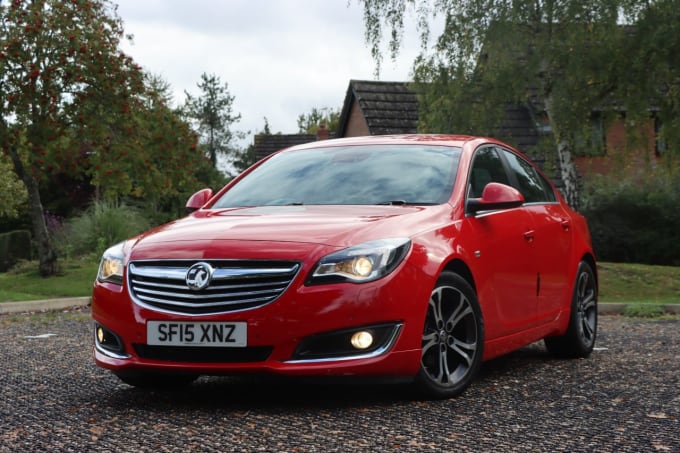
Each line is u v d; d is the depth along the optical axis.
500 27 19.30
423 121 22.34
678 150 19.95
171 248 4.98
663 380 5.97
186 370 4.84
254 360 4.75
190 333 4.79
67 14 16.67
